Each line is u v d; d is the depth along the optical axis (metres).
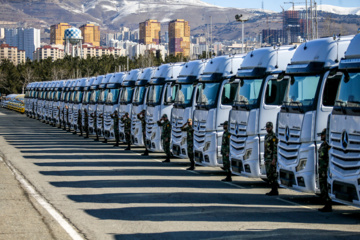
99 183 16.28
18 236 9.67
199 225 10.67
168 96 23.23
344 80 11.28
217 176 18.30
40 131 42.66
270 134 14.50
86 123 35.56
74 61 130.88
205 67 18.95
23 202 13.09
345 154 10.93
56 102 47.31
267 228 10.41
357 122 10.59
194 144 19.03
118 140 29.88
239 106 16.00
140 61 105.56
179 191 14.88
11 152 26.17
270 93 15.32
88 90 36.38
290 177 13.33
